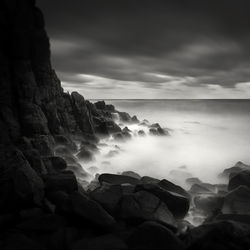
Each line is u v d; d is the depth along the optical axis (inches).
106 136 1120.2
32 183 392.2
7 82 698.8
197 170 805.2
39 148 667.4
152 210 378.9
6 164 442.6
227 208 438.9
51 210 372.2
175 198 420.8
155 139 1272.1
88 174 656.4
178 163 871.1
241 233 288.5
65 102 984.3
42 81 837.2
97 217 340.8
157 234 301.0
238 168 701.3
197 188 550.9
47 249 306.8
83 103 1055.6
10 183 376.5
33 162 535.5
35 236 331.3
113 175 540.7
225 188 585.3
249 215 389.7
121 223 356.5
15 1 744.3
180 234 345.7
